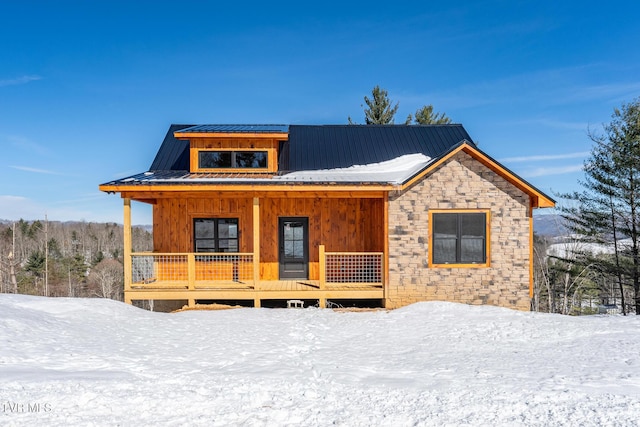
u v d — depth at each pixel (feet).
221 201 42.55
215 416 14.61
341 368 20.45
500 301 36.96
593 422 14.37
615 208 65.57
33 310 29.94
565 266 83.97
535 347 24.82
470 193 36.99
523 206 36.99
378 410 15.34
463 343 25.59
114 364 20.22
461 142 36.06
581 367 20.70
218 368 20.21
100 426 13.57
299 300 39.83
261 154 43.21
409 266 36.94
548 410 15.33
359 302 40.57
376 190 36.32
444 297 36.96
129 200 36.78
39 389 16.07
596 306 103.24
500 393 16.96
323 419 14.56
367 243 42.75
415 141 49.24
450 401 16.16
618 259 68.18
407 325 30.04
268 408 15.39
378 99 94.43
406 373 19.79
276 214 42.52
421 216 36.96
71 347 22.58
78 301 33.81
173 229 42.37
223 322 30.55
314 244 42.57
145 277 39.11
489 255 36.99
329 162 45.09
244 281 40.63
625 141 62.44
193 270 37.01
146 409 14.98
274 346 24.57
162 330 27.91
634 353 23.21
